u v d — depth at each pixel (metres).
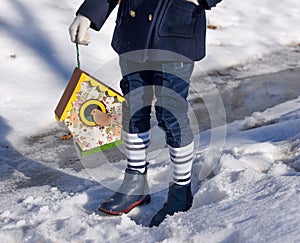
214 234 3.25
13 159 4.95
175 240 3.28
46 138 5.37
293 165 4.36
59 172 4.73
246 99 6.43
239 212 3.46
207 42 7.92
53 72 6.53
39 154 5.06
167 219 3.55
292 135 4.97
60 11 8.04
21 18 7.63
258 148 4.62
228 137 5.19
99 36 7.54
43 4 8.16
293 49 8.10
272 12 9.16
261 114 5.93
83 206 4.04
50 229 3.65
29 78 6.33
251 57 7.68
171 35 3.48
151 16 3.47
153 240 3.37
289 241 3.04
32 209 4.04
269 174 4.10
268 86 6.83
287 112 5.95
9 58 6.66
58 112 3.87
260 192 3.73
